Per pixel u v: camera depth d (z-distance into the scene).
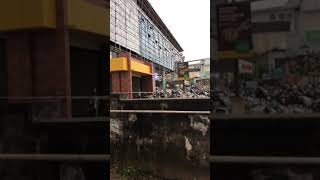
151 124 10.44
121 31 30.38
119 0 29.91
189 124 9.91
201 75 59.00
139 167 10.51
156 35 51.31
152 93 37.59
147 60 43.25
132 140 10.65
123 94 22.34
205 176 9.66
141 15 39.88
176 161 10.07
